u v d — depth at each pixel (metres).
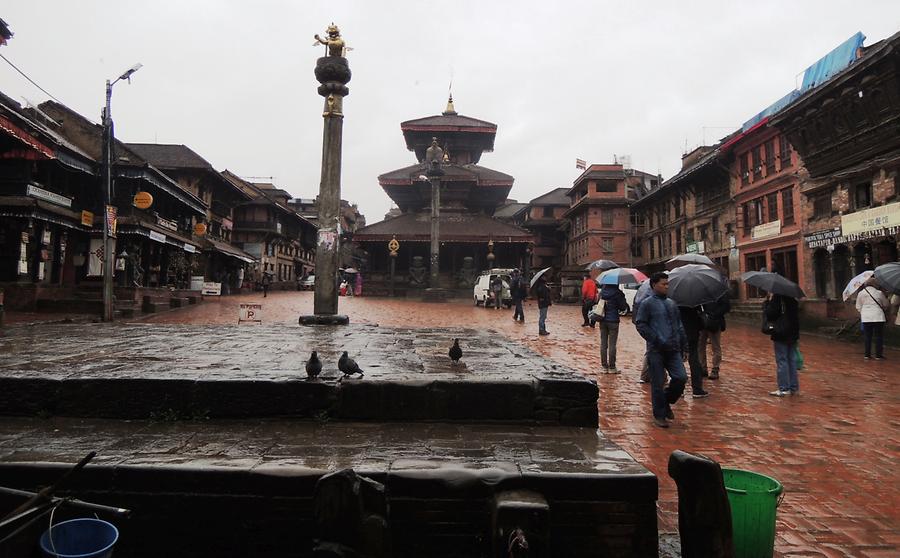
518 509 3.04
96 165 25.80
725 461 5.52
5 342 7.15
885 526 4.07
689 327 8.52
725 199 32.56
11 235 21.27
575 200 61.00
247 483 3.34
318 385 4.52
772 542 3.41
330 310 12.31
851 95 19.16
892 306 15.70
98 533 2.94
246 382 4.50
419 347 7.03
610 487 3.36
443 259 48.69
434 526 3.34
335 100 12.81
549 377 4.74
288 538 3.34
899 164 18.05
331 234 12.47
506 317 23.23
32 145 19.14
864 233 19.53
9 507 3.21
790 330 8.63
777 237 26.06
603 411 7.54
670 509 4.37
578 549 3.35
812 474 5.16
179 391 4.48
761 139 27.75
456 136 56.16
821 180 22.52
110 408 4.47
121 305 19.78
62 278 24.42
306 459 3.56
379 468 3.40
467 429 4.38
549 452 3.82
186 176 40.38
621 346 14.82
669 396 6.87
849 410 7.70
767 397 8.56
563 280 45.47
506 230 47.41
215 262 42.41
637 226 52.34
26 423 4.32
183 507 3.35
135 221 25.77
